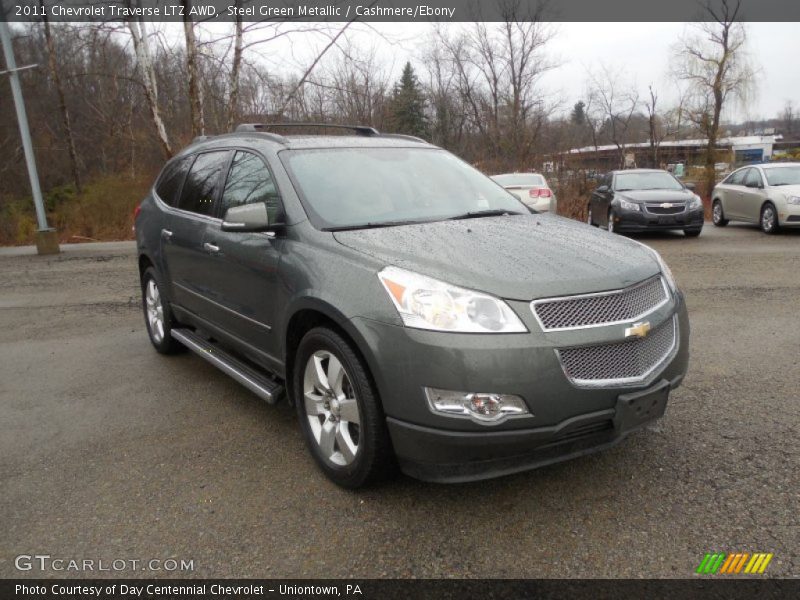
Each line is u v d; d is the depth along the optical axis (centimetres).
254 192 394
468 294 265
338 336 300
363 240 318
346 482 309
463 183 430
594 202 1529
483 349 256
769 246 1156
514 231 341
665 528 270
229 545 272
